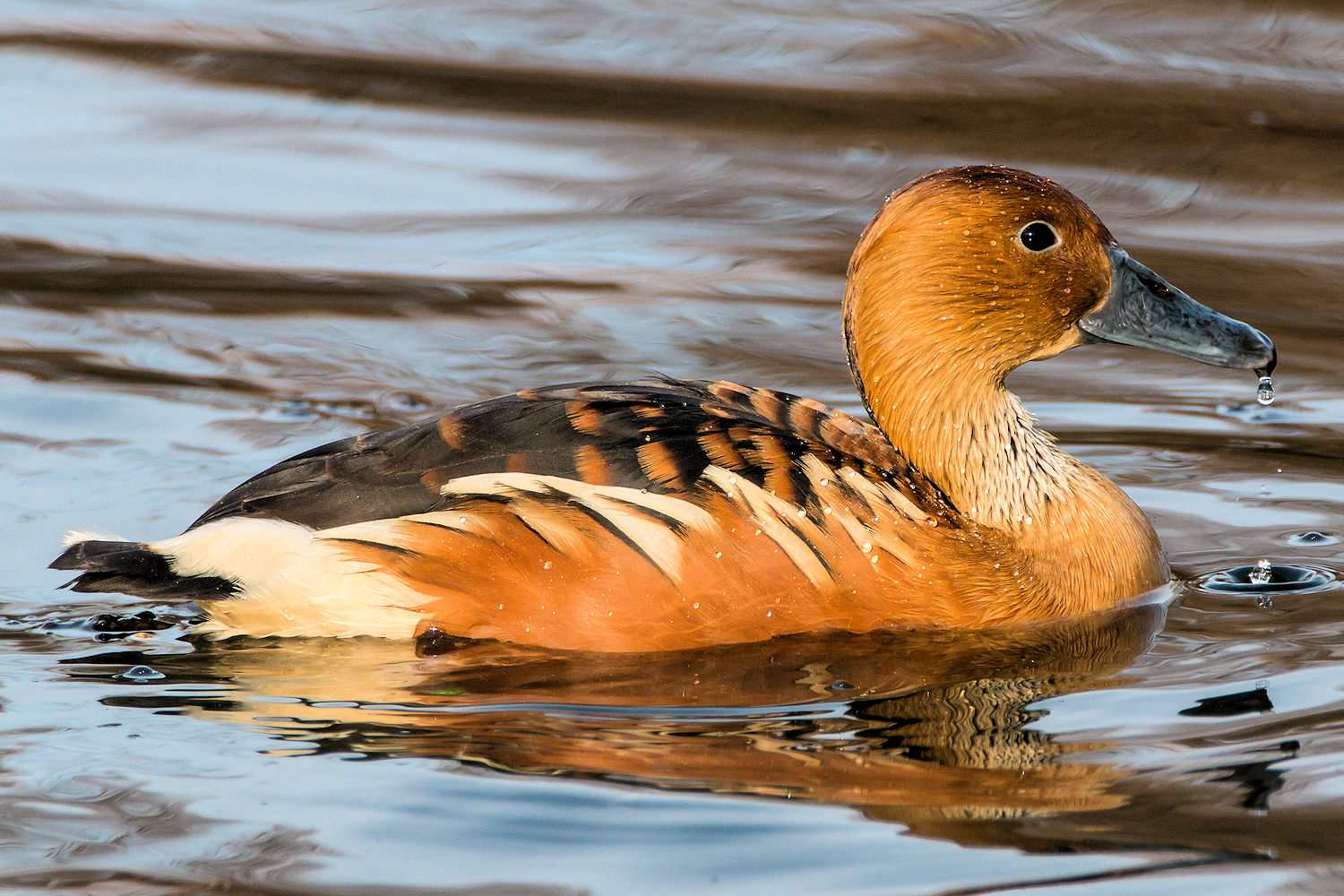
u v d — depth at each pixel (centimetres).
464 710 1060
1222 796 943
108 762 996
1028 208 1230
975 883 866
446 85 2306
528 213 2027
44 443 1488
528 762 993
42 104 2258
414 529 1134
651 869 884
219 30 2469
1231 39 2370
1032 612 1187
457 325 1767
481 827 926
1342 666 1110
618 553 1119
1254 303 1786
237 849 906
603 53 2391
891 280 1232
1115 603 1223
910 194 1234
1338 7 2455
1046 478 1241
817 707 1064
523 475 1132
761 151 2155
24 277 1834
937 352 1234
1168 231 1950
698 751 1006
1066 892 854
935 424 1241
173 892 873
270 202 2042
